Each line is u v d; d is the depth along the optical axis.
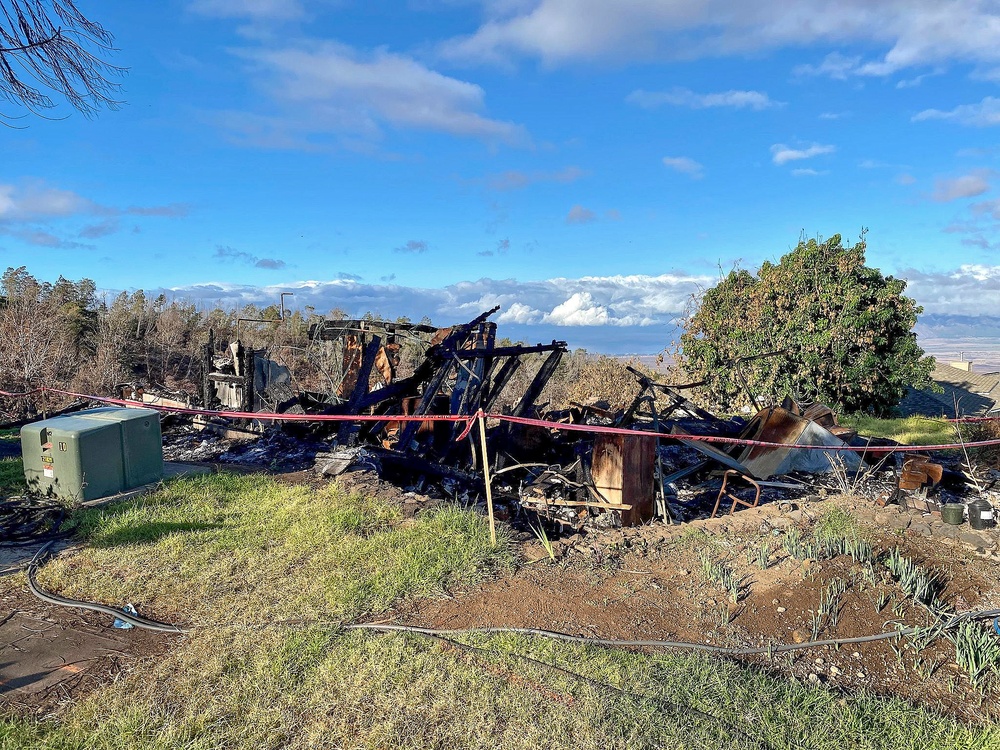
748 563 5.96
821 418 11.11
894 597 5.42
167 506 6.77
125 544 5.77
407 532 6.19
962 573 6.12
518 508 8.16
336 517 6.48
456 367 10.99
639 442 7.67
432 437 10.39
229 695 3.61
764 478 9.62
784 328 23.83
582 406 10.76
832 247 24.27
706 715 3.62
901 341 24.05
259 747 3.24
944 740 3.68
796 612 5.13
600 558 5.97
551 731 3.41
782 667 4.41
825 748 3.47
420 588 5.10
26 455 6.99
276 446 9.80
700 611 5.09
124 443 7.20
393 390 10.49
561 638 4.41
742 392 24.56
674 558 6.11
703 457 10.25
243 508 6.86
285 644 4.12
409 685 3.77
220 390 12.42
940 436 15.49
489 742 3.31
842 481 8.98
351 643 4.21
